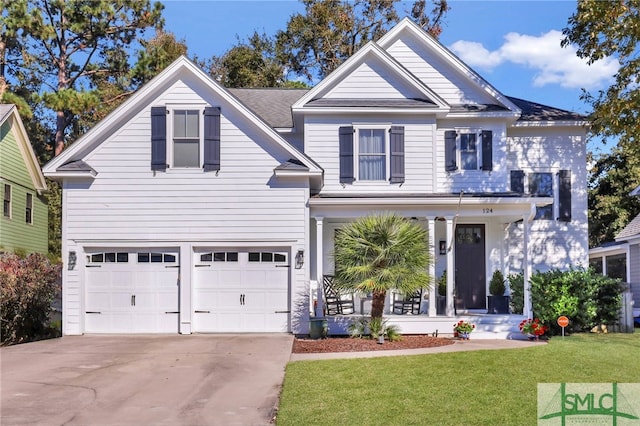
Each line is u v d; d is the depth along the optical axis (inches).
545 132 690.8
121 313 580.7
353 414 285.6
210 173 584.4
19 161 917.8
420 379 358.0
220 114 586.6
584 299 582.6
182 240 580.4
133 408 305.6
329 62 1403.8
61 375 381.7
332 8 1407.5
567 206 682.8
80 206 580.4
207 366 406.9
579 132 691.4
